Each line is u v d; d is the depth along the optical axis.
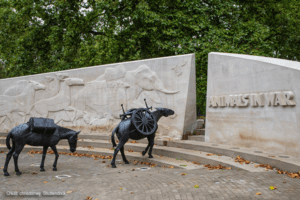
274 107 7.66
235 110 8.97
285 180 5.18
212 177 5.74
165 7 15.91
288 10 16.77
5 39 18.28
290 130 7.16
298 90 6.97
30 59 17.80
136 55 16.31
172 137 11.00
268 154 7.07
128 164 8.88
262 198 4.26
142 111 8.81
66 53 17.33
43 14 16.73
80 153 11.09
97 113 13.12
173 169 7.47
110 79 12.87
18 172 7.36
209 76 10.12
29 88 14.87
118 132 8.73
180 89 11.05
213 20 16.17
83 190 5.58
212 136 9.84
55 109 14.12
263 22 16.86
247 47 14.62
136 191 5.24
